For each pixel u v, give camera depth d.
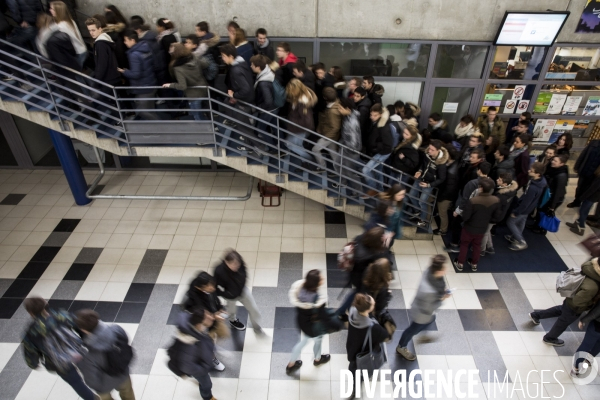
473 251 5.59
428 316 4.09
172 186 7.46
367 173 6.16
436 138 6.32
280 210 6.88
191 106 5.56
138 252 6.06
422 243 6.24
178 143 5.61
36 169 7.91
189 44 5.26
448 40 6.48
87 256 6.00
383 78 6.91
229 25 5.57
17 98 5.16
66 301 5.32
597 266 3.86
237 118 5.72
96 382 3.48
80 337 3.52
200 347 3.49
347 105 5.51
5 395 4.30
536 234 6.38
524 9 6.14
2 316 5.13
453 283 5.56
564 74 6.81
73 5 6.23
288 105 5.82
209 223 6.60
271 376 4.45
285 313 5.13
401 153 5.80
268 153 5.69
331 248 6.13
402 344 4.57
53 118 5.46
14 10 5.31
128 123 5.40
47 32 4.86
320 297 3.78
